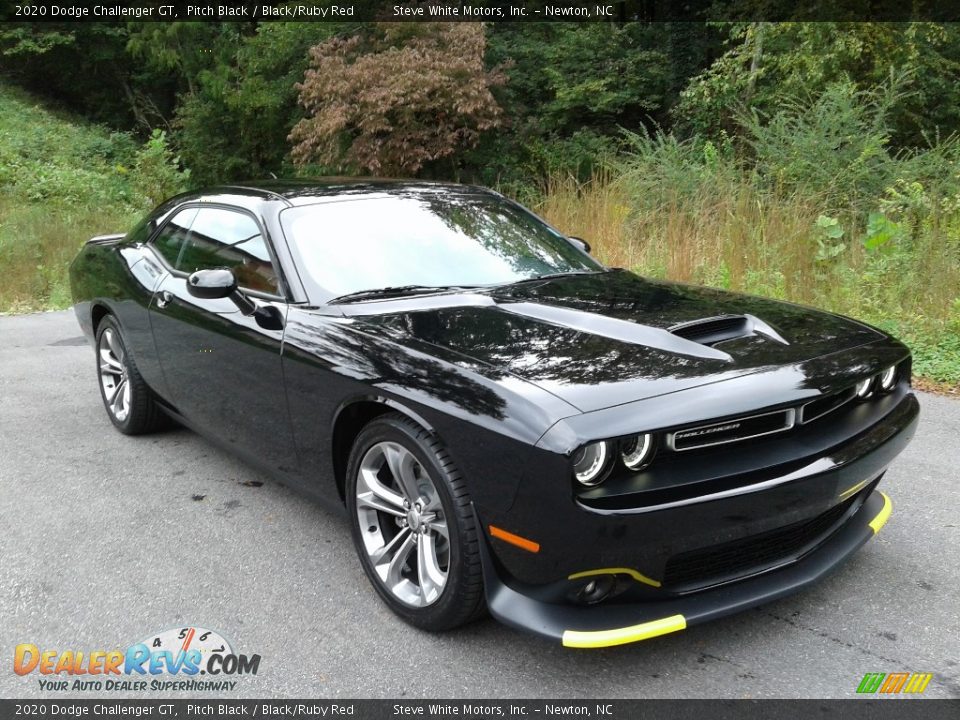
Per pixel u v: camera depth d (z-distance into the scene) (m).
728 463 2.30
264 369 3.20
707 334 2.76
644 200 10.25
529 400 2.24
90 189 18.09
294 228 3.43
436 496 2.58
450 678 2.45
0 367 6.48
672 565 2.34
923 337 6.27
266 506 3.74
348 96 15.74
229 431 3.64
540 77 20.53
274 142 22.59
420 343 2.69
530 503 2.20
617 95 19.55
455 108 15.70
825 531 2.73
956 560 3.08
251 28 25.41
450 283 3.37
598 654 2.55
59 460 4.36
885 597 2.83
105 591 2.99
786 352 2.64
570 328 2.77
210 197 4.10
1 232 12.41
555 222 10.50
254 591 2.98
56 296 10.03
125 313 4.35
